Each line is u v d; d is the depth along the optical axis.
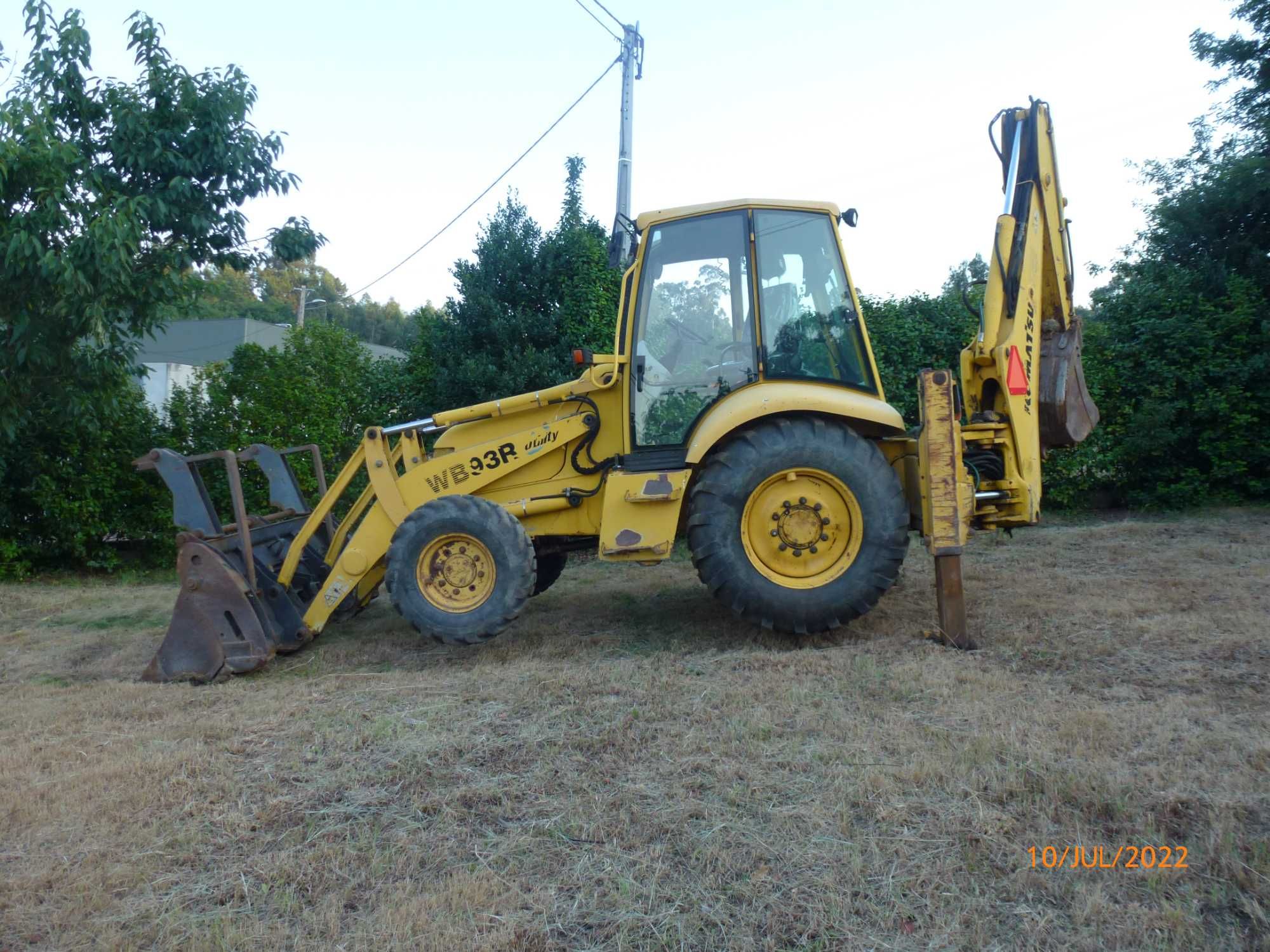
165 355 28.52
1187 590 5.87
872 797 2.97
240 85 8.48
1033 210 5.34
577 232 9.52
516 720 3.89
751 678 4.30
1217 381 10.20
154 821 3.07
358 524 6.43
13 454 9.05
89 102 8.16
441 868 2.71
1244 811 2.75
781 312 5.21
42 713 4.36
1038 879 2.49
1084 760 3.15
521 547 5.04
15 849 2.91
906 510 4.88
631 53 11.99
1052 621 5.18
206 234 8.30
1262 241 11.02
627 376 5.31
